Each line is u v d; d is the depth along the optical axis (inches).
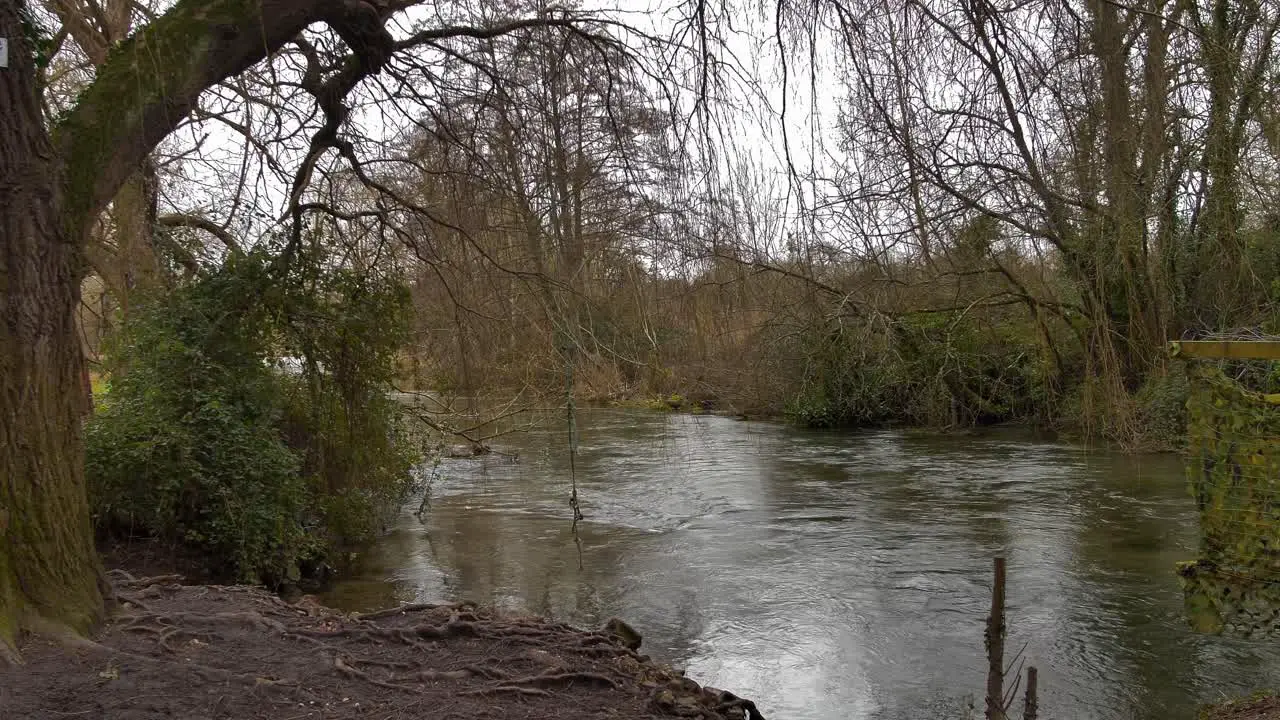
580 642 249.3
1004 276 739.4
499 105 342.0
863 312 754.2
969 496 550.0
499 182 359.3
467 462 719.7
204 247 431.8
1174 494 525.7
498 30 320.2
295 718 176.9
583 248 381.4
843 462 699.4
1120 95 291.1
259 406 385.7
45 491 179.3
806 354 840.3
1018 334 840.9
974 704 257.6
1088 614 330.3
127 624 199.0
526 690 206.5
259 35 215.5
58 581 182.2
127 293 449.1
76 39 492.1
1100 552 412.5
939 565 401.7
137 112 195.9
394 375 453.7
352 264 433.1
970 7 242.2
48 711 156.2
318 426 430.3
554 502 567.2
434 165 378.0
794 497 567.8
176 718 163.9
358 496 443.2
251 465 364.5
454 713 189.2
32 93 175.0
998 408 855.7
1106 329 616.1
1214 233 597.0
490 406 468.1
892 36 239.9
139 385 365.7
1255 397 198.1
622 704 209.5
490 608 288.4
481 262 397.7
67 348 184.1
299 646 216.2
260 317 404.2
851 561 413.7
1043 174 497.7
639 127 313.4
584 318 401.4
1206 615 204.7
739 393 908.6
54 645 175.2
